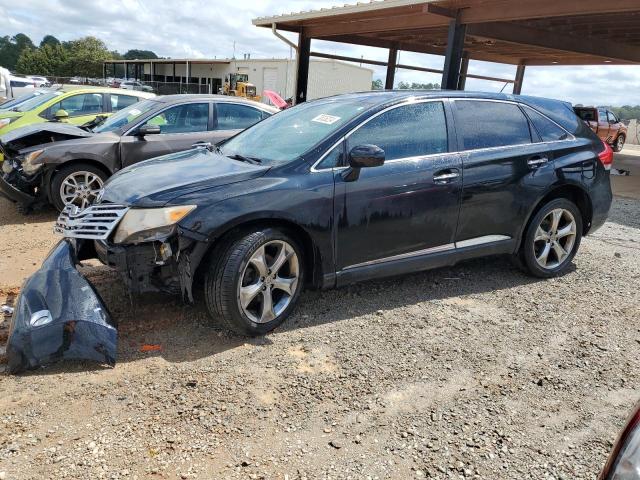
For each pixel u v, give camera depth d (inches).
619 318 171.9
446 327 160.2
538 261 199.6
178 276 141.2
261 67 1753.2
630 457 60.3
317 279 159.5
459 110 183.3
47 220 274.8
